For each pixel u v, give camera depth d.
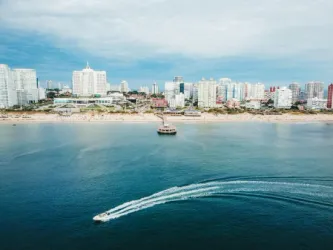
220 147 152.62
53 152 139.50
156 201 76.25
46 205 74.50
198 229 62.22
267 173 99.12
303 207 71.69
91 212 70.31
